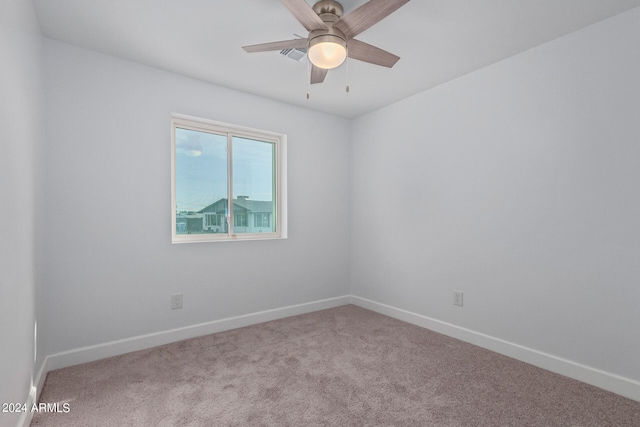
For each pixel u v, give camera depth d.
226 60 2.39
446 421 1.57
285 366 2.14
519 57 2.28
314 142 3.45
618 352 1.83
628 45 1.80
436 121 2.84
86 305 2.21
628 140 1.80
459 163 2.66
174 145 2.74
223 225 3.00
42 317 1.95
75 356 2.16
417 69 2.52
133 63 2.41
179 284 2.61
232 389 1.85
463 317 2.62
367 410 1.66
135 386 1.89
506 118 2.35
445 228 2.76
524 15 1.84
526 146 2.24
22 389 1.45
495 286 2.41
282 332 2.79
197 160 2.86
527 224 2.23
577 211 2.00
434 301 2.85
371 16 1.55
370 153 3.51
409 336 2.70
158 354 2.33
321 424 1.54
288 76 2.65
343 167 3.70
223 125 2.92
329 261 3.58
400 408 1.67
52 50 2.11
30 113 1.67
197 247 2.70
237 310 2.92
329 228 3.58
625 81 1.81
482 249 2.50
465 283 2.61
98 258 2.26
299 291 3.34
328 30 1.64
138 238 2.42
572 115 2.02
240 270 2.95
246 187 3.15
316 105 3.32
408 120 3.09
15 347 1.34
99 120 2.27
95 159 2.25
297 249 3.33
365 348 2.44
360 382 1.93
